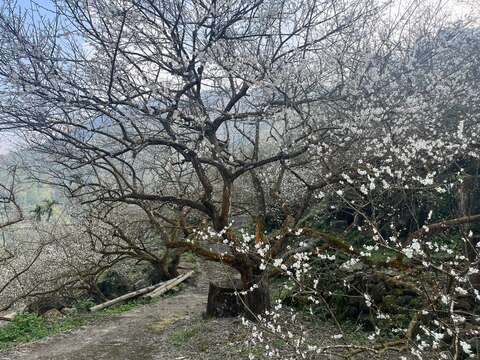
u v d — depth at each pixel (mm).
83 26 6926
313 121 8898
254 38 8516
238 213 13531
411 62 8914
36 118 7055
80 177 9672
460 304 6238
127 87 7816
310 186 8281
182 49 7445
